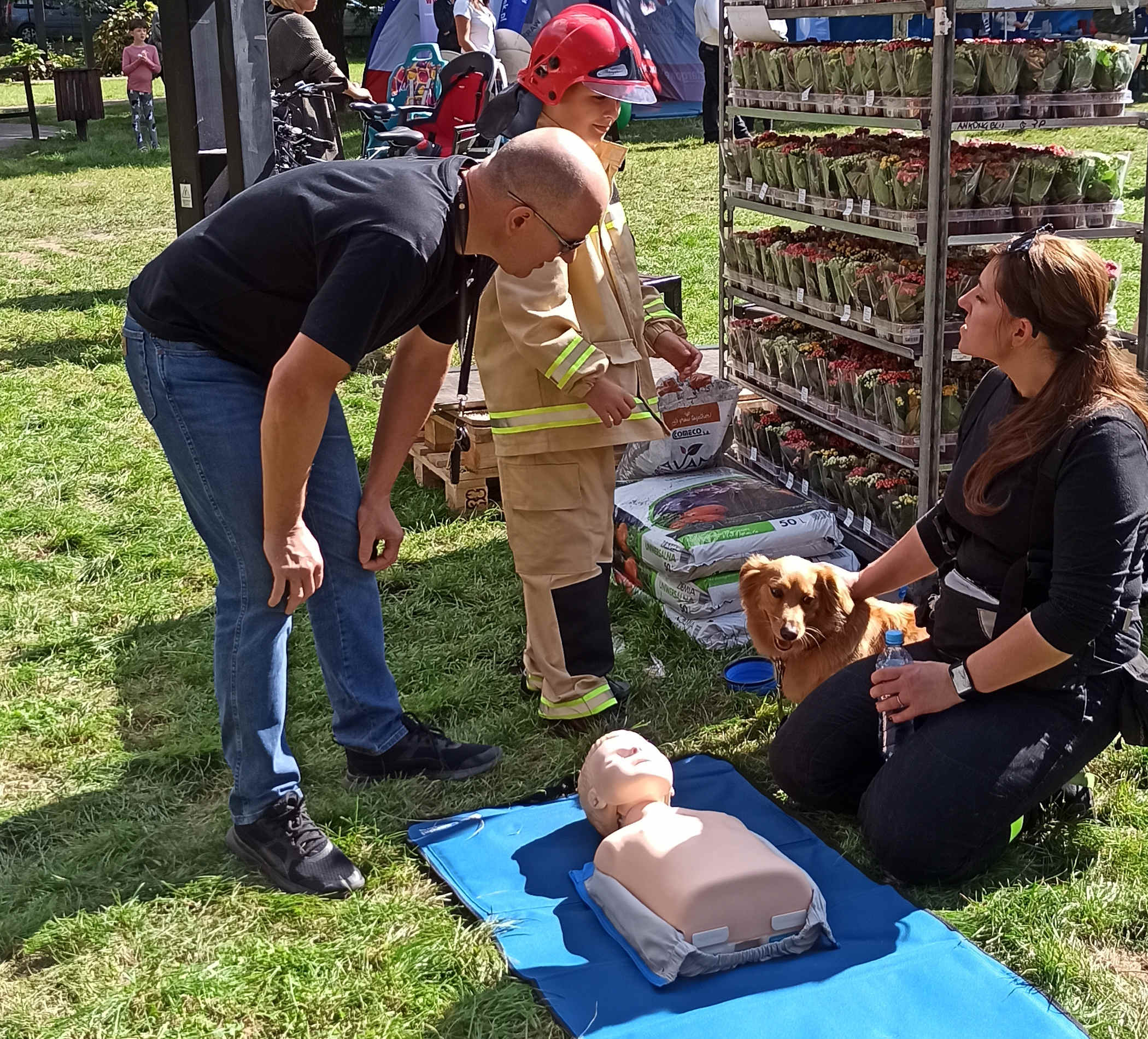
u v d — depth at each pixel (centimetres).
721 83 528
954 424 420
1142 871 288
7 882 296
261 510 279
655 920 260
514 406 337
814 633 345
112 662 414
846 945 264
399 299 248
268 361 278
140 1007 254
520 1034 243
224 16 665
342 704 331
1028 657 273
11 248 1182
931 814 279
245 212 263
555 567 352
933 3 373
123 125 2294
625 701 380
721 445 491
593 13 349
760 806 322
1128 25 1134
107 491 566
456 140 776
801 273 479
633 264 352
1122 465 265
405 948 267
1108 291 272
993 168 399
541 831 314
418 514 531
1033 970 257
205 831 315
